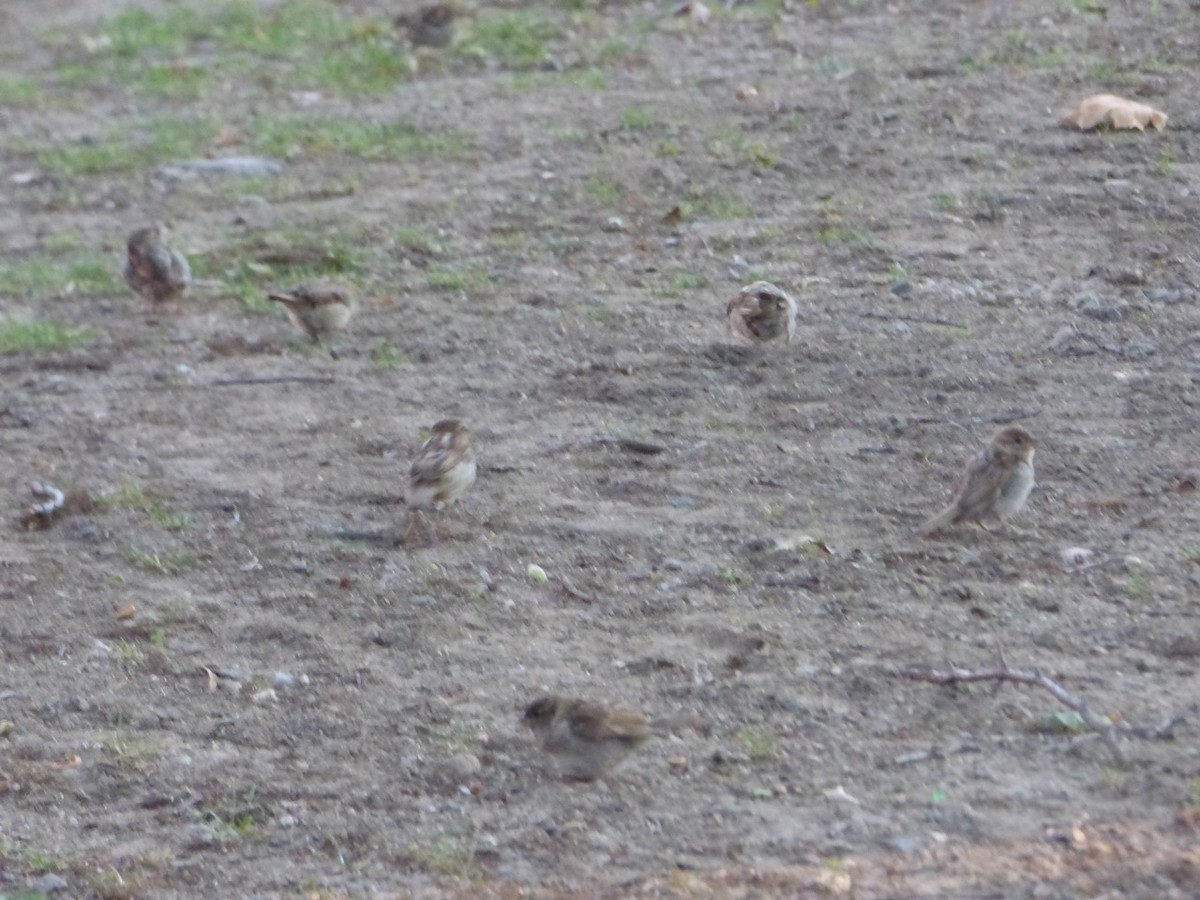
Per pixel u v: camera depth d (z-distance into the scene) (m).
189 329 18.56
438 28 27.23
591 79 25.00
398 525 13.70
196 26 31.28
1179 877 8.52
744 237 19.02
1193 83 21.70
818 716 10.44
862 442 14.27
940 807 9.39
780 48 25.27
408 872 9.57
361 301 18.61
